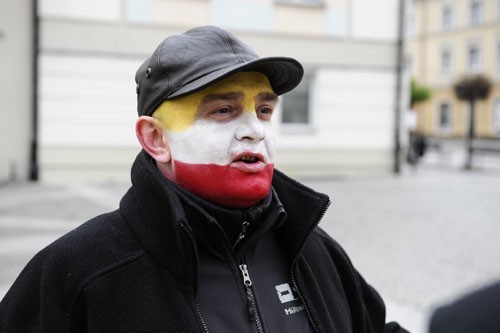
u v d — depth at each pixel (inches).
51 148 436.8
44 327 48.7
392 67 517.3
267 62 50.1
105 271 49.2
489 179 560.1
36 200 351.3
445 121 1540.4
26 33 429.1
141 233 51.1
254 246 56.1
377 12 510.0
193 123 51.0
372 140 519.5
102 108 443.2
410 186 472.1
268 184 52.9
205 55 50.3
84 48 436.5
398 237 271.7
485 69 1429.6
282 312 54.6
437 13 1529.3
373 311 67.8
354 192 426.0
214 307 51.1
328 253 63.9
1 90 426.6
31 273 51.7
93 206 331.0
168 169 54.2
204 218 51.3
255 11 480.7
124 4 442.6
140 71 54.2
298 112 506.0
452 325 30.5
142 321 47.9
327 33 500.7
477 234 282.7
